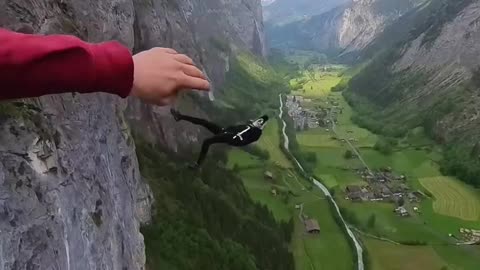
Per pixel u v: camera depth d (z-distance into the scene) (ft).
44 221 45.09
